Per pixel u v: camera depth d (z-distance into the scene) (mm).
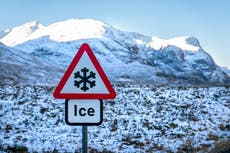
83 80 6820
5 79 77375
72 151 19406
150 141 21938
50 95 34312
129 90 36812
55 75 99312
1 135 22297
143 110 29484
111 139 22203
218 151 17734
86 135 6797
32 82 80812
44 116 27250
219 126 25688
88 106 6816
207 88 38375
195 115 28156
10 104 30109
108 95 6828
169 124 25797
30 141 21188
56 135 22812
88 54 6848
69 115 6793
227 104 31812
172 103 31766
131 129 24453
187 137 22734
